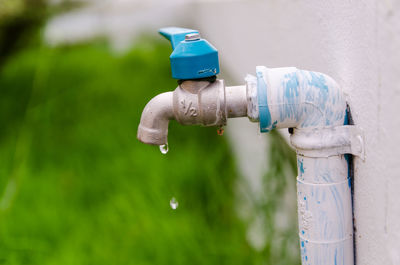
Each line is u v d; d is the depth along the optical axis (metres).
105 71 4.59
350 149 0.86
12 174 3.11
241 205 2.31
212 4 2.96
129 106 3.69
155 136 0.96
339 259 0.90
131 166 2.86
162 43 5.34
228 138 2.85
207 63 0.86
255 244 2.07
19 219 2.59
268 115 0.85
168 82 4.07
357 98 0.85
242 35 2.13
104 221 2.43
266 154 1.98
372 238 0.83
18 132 3.70
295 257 1.74
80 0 6.14
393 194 0.73
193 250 2.08
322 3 1.04
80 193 2.75
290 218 1.75
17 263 2.31
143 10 6.02
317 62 1.09
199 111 0.90
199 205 2.41
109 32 6.12
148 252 2.14
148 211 2.42
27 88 4.46
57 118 3.70
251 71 1.96
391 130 0.72
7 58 5.26
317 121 0.85
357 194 0.88
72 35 5.99
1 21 5.16
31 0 5.36
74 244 2.31
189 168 2.62
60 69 4.75
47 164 3.14
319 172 0.87
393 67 0.70
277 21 1.48
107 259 2.17
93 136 3.33
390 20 0.71
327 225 0.88
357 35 0.84
